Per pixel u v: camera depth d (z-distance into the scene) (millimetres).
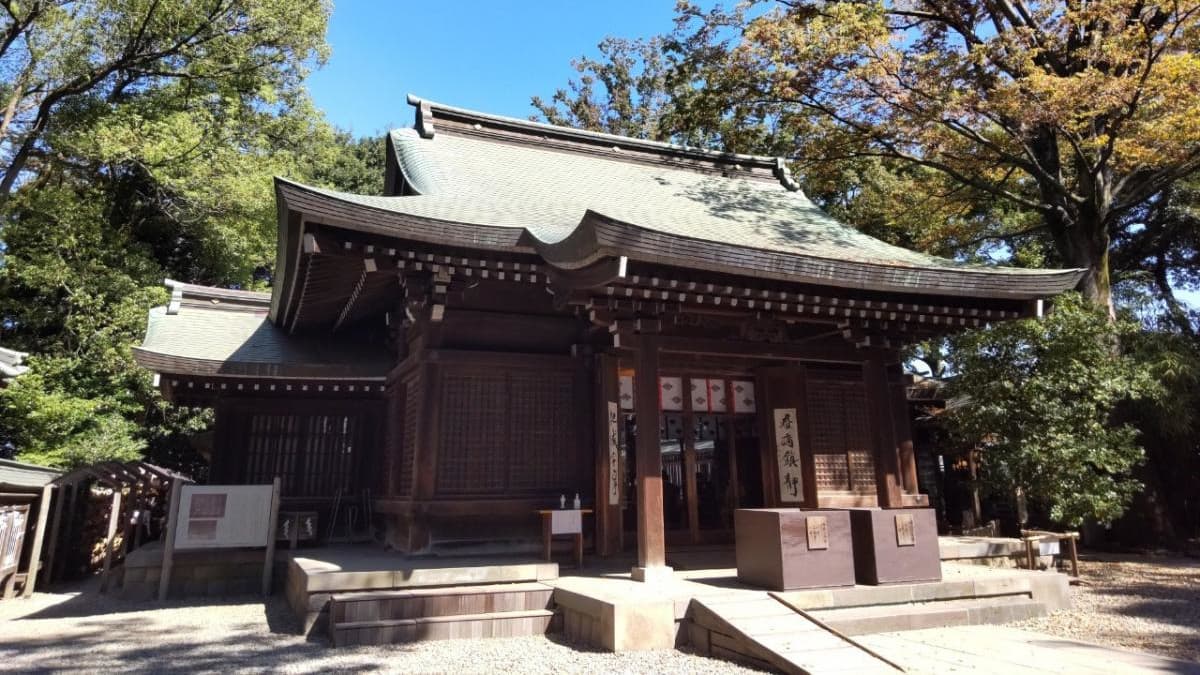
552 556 8125
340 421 11062
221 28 19203
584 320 8773
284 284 8961
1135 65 11820
